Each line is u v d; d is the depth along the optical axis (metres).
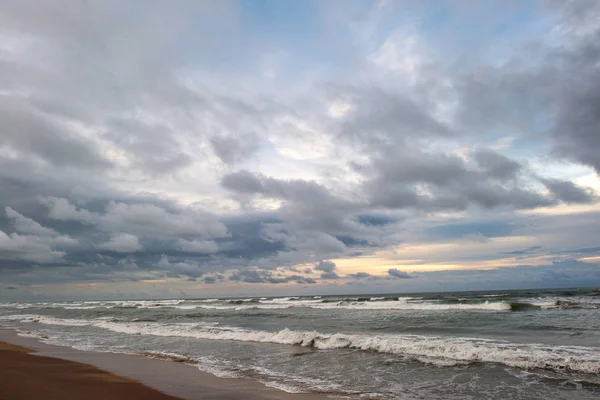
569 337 14.93
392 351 13.48
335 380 9.88
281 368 11.45
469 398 8.18
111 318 31.27
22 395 8.16
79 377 10.19
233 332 19.00
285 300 56.38
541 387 8.83
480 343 13.91
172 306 52.66
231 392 8.69
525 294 52.25
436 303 34.91
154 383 9.55
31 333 22.02
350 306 37.91
